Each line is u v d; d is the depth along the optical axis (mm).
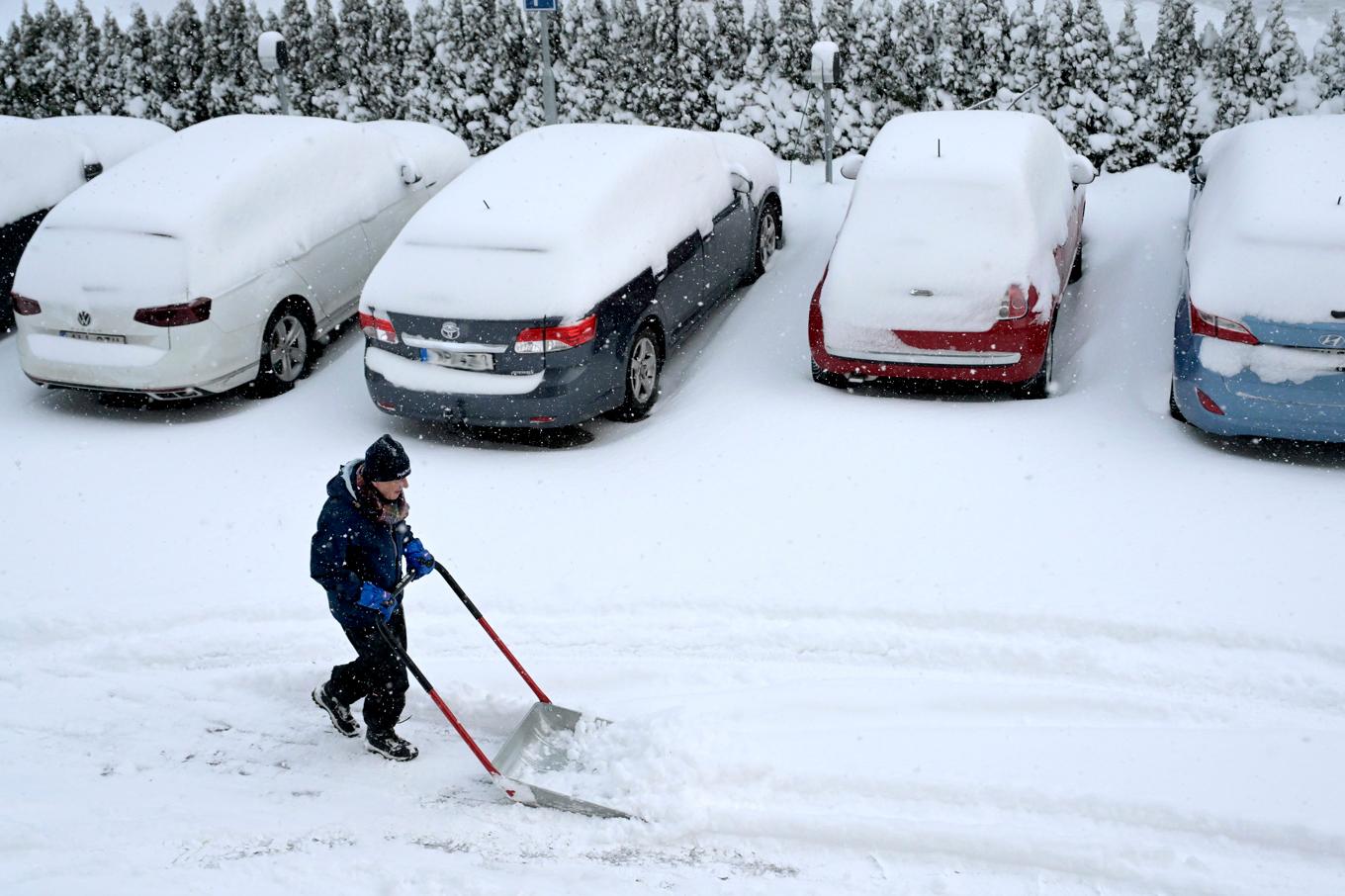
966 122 9000
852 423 7438
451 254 7578
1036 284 7574
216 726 5195
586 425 8047
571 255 7473
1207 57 11211
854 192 8305
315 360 9273
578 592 5879
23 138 10305
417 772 4871
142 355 8031
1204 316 6828
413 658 5500
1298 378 6602
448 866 4250
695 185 8977
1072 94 11406
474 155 13391
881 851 4188
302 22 13805
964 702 4914
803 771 4512
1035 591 5582
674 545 6254
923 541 6098
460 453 7633
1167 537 5988
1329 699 4805
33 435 8219
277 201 8734
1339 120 8273
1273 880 3928
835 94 12156
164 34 14062
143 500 7148
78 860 4293
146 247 8070
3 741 5078
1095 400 7629
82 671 5586
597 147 8688
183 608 5969
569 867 4227
